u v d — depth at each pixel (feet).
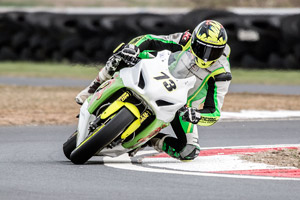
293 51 215.10
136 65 62.44
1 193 49.03
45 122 108.17
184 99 60.90
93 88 69.21
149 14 235.81
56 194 48.98
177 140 68.64
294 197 50.01
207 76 64.39
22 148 79.36
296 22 211.00
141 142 63.16
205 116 64.18
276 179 57.62
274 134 94.99
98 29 240.32
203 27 61.41
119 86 61.26
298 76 212.84
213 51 60.95
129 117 59.62
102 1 495.82
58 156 72.74
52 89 169.68
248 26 219.61
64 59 254.27
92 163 66.08
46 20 254.47
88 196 48.39
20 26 262.67
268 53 222.69
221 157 72.28
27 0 507.30
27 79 204.44
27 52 263.90
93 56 240.94
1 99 141.18
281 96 155.12
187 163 67.82
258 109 127.75
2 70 236.84
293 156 72.18
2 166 63.16
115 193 49.62
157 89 59.36
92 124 60.80
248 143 85.76
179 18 226.58
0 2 500.74
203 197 48.93
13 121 108.17
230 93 162.50
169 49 67.36
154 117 62.08
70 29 249.96
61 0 504.43
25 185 52.47
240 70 225.35
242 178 57.77
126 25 232.73
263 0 365.40
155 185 53.31
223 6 371.97
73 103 136.87
